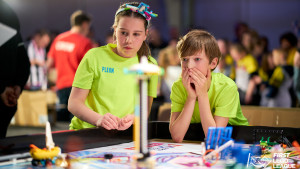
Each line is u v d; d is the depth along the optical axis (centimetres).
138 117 110
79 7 880
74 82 187
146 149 111
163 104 276
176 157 136
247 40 542
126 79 194
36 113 599
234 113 178
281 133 162
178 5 862
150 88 195
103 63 190
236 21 831
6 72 243
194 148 155
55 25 883
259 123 240
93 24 875
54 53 507
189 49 170
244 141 165
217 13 850
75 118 198
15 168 120
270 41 792
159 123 182
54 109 615
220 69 517
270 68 504
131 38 174
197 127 174
